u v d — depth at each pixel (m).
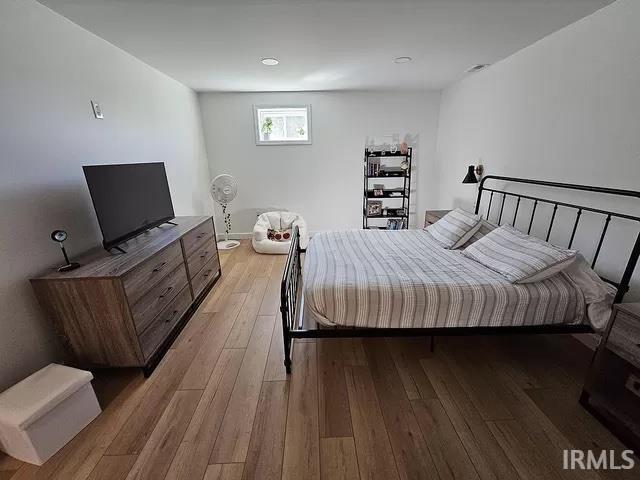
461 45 2.45
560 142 2.20
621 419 1.40
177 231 2.51
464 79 3.55
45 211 1.78
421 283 1.77
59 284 1.62
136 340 1.77
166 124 3.29
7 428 1.29
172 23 2.00
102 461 1.37
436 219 3.37
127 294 1.68
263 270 3.55
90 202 2.12
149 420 1.57
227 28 2.08
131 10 1.82
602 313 1.68
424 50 2.55
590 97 1.94
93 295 1.65
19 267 1.60
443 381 1.80
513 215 2.78
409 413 1.58
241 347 2.15
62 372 1.54
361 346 2.14
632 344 1.33
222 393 1.74
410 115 4.32
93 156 2.19
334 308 1.74
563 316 1.74
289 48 2.48
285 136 4.48
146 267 1.88
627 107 1.72
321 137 4.40
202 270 2.84
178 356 2.07
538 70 2.38
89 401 1.55
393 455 1.37
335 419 1.55
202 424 1.54
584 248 2.05
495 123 2.99
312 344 2.18
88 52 2.14
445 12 1.88
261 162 4.51
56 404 1.38
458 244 2.63
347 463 1.34
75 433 1.49
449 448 1.39
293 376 1.86
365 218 4.57
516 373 1.85
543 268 1.74
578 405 1.61
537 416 1.55
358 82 3.69
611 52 1.79
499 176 2.93
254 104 4.25
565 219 2.19
